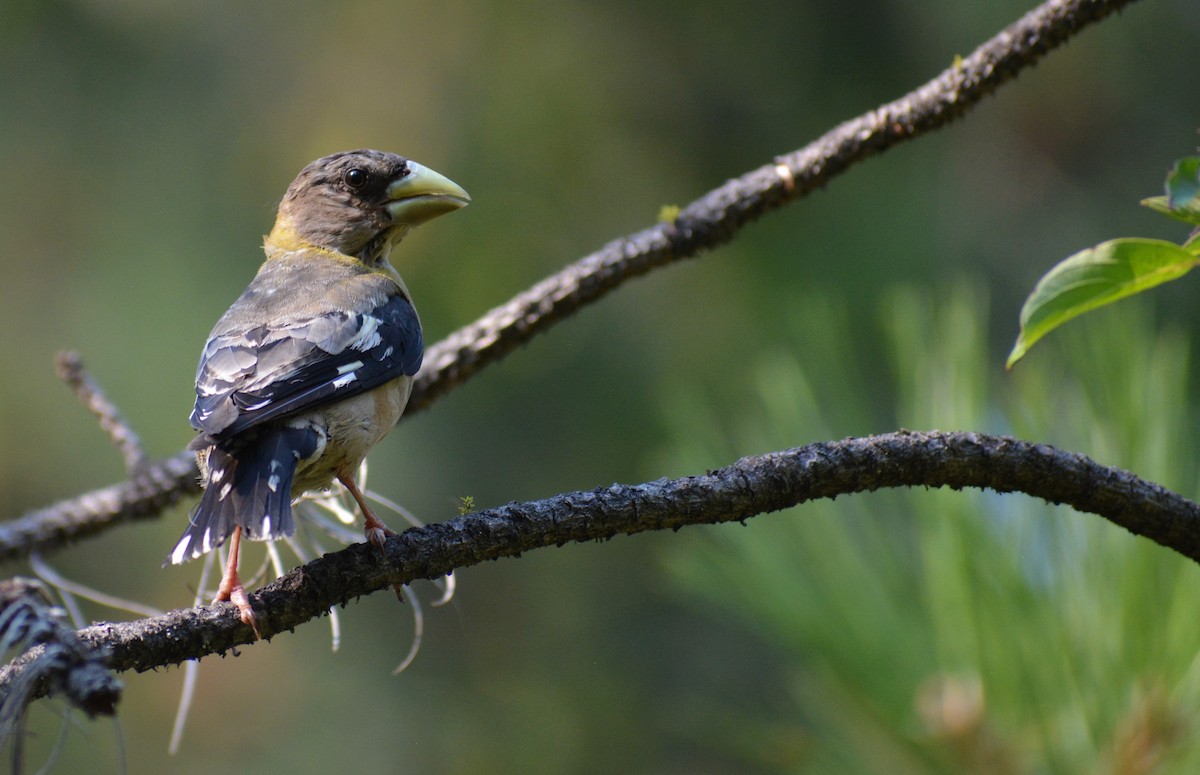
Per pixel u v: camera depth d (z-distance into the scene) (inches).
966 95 282.2
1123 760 229.6
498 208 479.8
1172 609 231.8
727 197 297.9
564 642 509.7
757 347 468.4
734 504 203.2
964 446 203.6
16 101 486.9
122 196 488.7
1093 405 248.5
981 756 238.4
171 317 473.7
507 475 482.9
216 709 491.8
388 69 476.1
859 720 262.8
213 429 230.7
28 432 473.4
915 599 259.6
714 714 479.2
